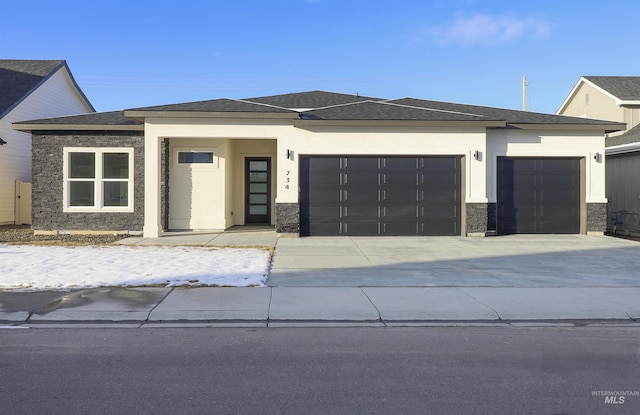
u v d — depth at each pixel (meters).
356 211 16.92
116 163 17.39
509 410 4.38
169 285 9.36
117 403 4.47
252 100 23.56
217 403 4.49
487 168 17.47
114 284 9.32
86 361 5.63
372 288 9.34
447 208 17.03
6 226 20.58
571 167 17.81
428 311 7.84
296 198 16.64
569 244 15.24
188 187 18.70
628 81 27.61
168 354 5.90
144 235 16.42
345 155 16.80
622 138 21.41
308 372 5.32
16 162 21.77
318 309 7.87
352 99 24.08
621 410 4.40
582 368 5.50
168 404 4.46
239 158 21.00
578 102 29.69
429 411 4.35
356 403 4.51
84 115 18.47
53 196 17.27
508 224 17.70
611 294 8.96
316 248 14.18
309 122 16.33
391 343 6.42
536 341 6.54
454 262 12.09
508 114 18.83
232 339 6.55
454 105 20.61
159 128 16.38
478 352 6.06
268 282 9.80
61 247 13.79
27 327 7.05
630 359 5.81
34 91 23.09
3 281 9.44
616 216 19.48
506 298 8.65
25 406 4.39
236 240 15.80
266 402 4.52
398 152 16.78
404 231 16.98
